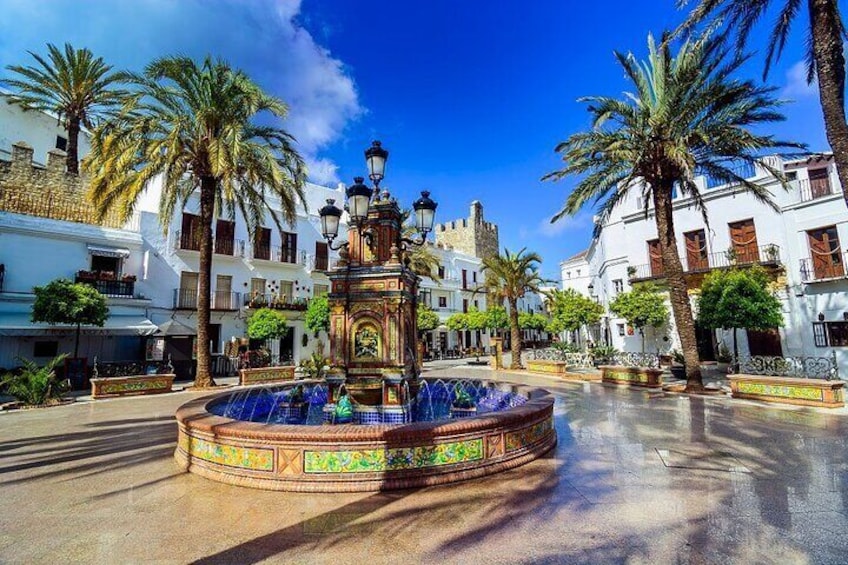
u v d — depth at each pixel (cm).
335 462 450
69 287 1421
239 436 473
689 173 1016
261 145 1388
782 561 296
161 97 1359
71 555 315
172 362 1806
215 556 312
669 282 1250
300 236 2695
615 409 925
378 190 805
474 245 4538
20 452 615
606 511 381
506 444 514
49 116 2297
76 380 1453
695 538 329
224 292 2269
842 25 684
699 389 1180
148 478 491
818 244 1609
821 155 1529
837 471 485
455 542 328
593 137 1251
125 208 1366
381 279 748
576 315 2195
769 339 1706
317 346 2652
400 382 713
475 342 4072
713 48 982
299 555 312
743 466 507
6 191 1744
